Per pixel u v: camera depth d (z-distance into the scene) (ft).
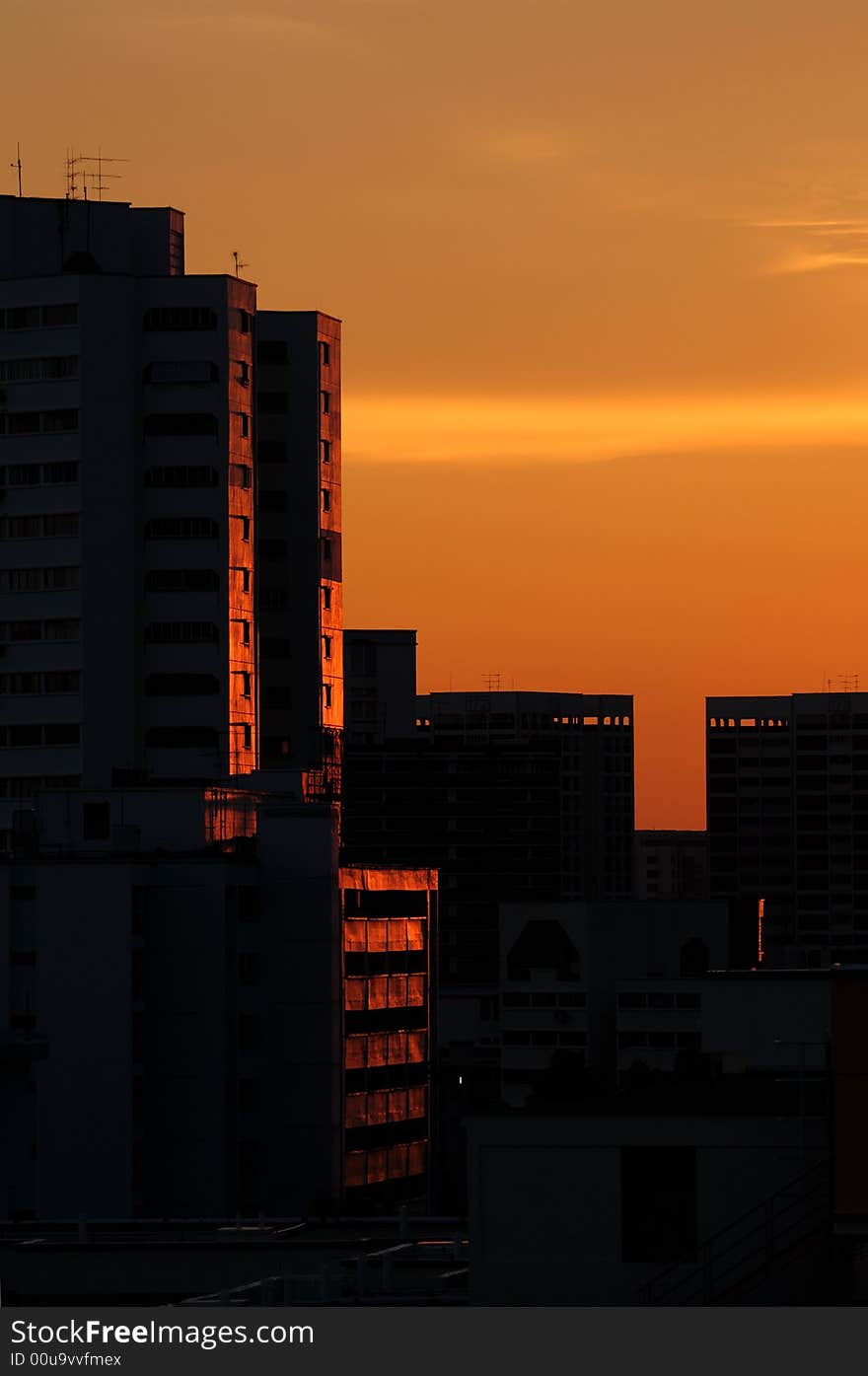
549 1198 631.97
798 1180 615.57
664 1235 626.23
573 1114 633.20
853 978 589.32
